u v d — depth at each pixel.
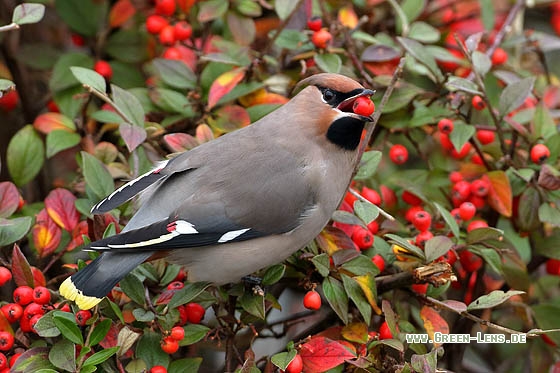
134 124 8.23
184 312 7.54
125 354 7.39
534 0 10.54
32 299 7.27
